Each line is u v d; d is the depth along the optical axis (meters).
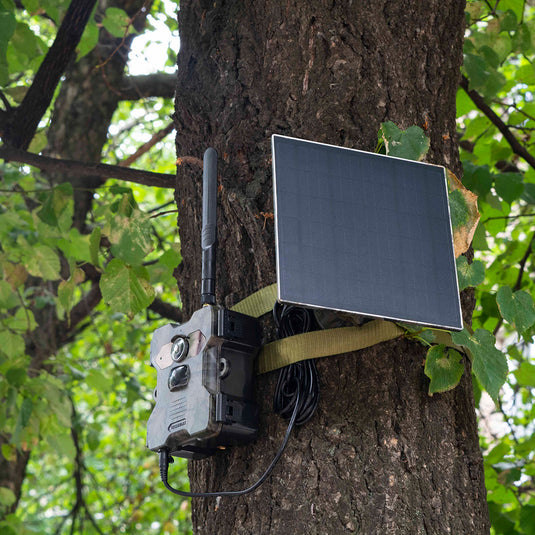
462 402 1.58
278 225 1.27
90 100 5.09
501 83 3.04
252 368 1.48
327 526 1.38
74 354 6.64
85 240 3.38
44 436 4.09
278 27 1.77
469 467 1.50
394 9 1.80
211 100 1.82
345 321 1.48
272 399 1.50
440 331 1.51
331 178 1.35
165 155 7.43
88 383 4.34
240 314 1.48
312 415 1.46
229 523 1.47
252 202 1.64
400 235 1.38
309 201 1.31
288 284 1.24
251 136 1.72
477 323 3.52
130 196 2.16
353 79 1.70
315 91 1.70
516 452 3.40
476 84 2.95
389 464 1.43
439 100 1.80
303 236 1.28
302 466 1.44
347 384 1.48
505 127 3.26
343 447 1.44
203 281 1.51
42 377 3.92
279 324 1.50
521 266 3.79
